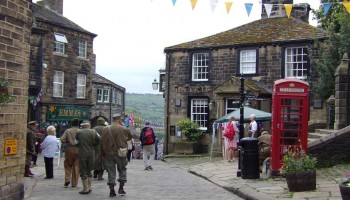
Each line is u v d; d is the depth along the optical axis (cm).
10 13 823
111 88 4381
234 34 2705
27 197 1005
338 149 1343
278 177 1259
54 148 1388
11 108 834
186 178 1420
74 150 1189
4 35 807
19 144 865
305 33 2416
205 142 2589
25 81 884
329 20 2506
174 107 2738
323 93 2155
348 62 1483
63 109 3250
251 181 1220
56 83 3216
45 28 3081
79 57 3391
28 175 1411
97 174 1402
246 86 2303
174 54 2758
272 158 1266
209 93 2555
